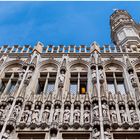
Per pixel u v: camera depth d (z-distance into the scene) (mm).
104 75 21797
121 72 22828
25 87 19453
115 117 16438
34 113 16969
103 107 16812
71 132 15586
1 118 16281
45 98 18859
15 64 24422
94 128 15328
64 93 19391
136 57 24797
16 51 26703
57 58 24906
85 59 24547
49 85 21344
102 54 25219
